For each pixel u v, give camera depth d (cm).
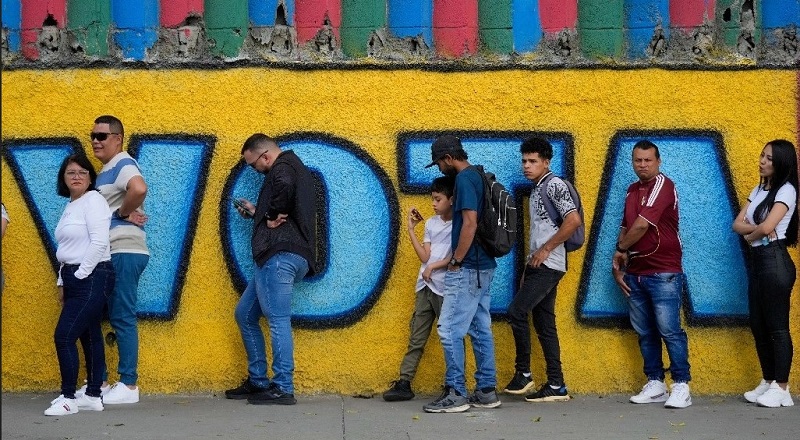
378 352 644
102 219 569
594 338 645
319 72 645
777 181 601
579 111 647
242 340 635
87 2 647
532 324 646
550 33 652
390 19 652
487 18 652
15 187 645
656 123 648
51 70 645
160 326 641
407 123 645
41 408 593
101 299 574
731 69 648
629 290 625
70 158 578
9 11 646
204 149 643
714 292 647
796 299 642
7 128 645
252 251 607
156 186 643
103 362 596
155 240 643
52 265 644
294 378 642
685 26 652
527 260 630
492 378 595
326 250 643
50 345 645
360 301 644
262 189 602
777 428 547
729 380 646
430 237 623
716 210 647
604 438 521
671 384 639
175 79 643
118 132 610
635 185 623
